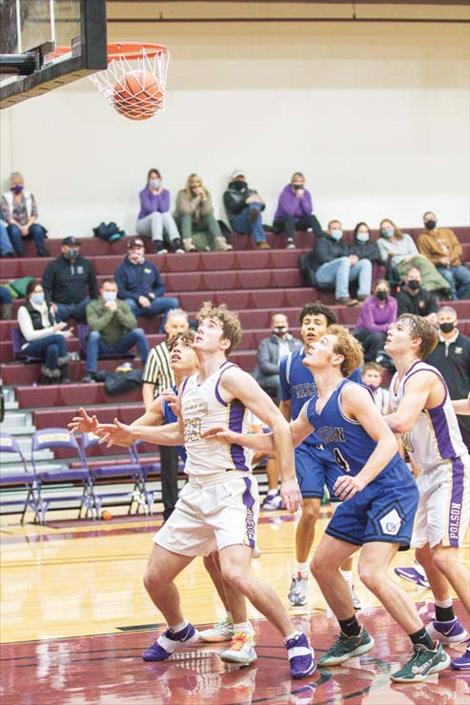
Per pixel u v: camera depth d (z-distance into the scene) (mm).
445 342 13211
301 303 19984
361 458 6359
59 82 6223
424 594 8906
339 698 5848
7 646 7500
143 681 6379
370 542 6234
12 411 16875
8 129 20734
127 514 15016
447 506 6531
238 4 21656
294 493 6246
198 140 21688
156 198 20453
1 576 10445
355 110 22484
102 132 21203
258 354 16438
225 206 21344
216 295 19562
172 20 21328
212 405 6469
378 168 22562
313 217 21266
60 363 17078
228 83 21844
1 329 18016
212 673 6504
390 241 20672
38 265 19281
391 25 22562
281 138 22125
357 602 8266
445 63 22750
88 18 5812
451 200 22781
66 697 6086
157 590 6762
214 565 7273
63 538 12906
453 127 22781
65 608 8828
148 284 18625
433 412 6566
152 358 10430
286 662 6711
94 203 21141
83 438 15656
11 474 14789
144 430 6949
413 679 6125
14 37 6855
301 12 22031
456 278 20797
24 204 19719
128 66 8430
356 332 17828
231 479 6445
